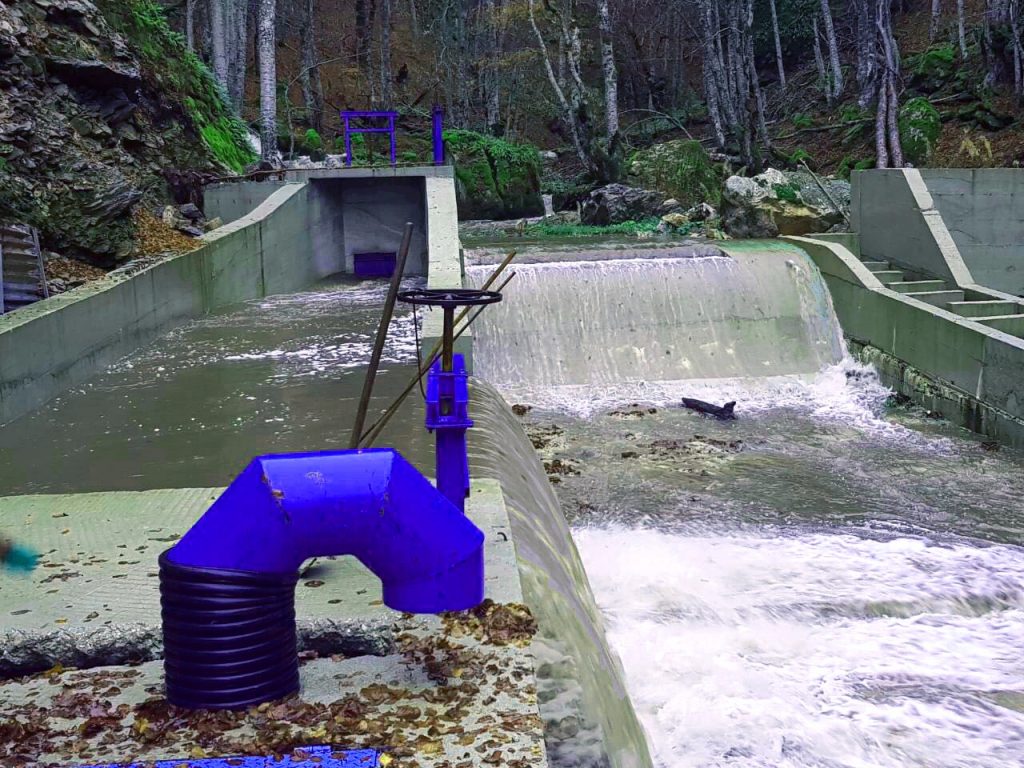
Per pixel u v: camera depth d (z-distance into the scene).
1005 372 13.59
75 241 14.80
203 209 20.53
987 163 25.53
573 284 17.06
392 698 3.93
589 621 5.91
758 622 8.02
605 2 30.25
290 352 13.19
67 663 4.40
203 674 3.80
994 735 6.32
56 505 6.47
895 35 36.75
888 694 6.85
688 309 17.22
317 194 21.83
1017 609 8.59
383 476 3.80
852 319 17.59
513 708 3.83
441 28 43.91
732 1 32.53
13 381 10.22
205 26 35.06
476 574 3.97
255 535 3.74
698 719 6.36
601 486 11.66
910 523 10.60
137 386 11.49
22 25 16.81
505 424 9.64
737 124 31.50
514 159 28.62
